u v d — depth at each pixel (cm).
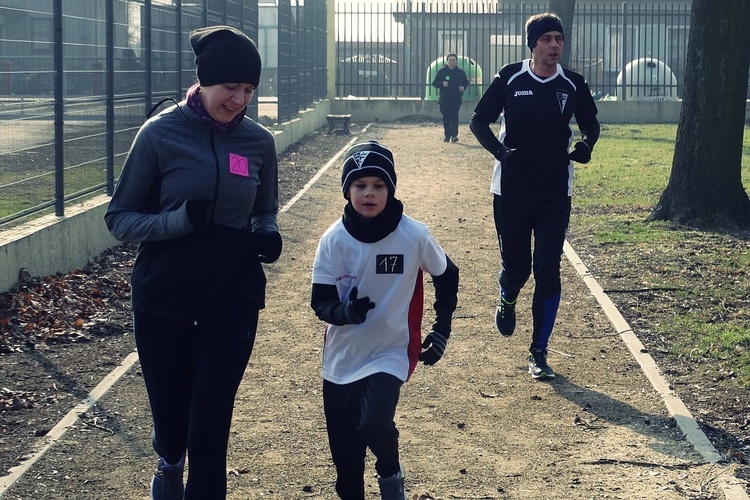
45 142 1027
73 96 1095
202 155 437
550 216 749
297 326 901
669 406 684
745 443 623
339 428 475
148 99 1365
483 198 1719
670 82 3644
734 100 1392
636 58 3962
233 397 438
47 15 1017
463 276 1118
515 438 632
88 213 1119
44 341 822
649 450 609
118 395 702
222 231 442
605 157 2377
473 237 1355
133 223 432
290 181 1898
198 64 432
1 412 660
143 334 444
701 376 759
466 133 3109
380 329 464
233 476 564
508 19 3809
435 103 3644
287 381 744
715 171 1398
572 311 966
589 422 662
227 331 437
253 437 627
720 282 1063
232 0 1908
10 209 954
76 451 598
